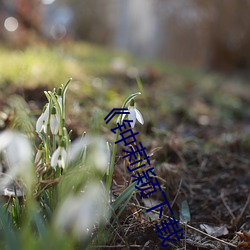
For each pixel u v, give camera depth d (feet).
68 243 1.27
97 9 14.42
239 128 4.09
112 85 4.76
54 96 1.34
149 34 12.90
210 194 2.33
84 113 3.14
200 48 11.75
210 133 3.76
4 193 1.77
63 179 1.32
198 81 7.07
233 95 6.08
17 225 1.42
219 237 1.87
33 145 1.64
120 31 14.46
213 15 10.79
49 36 6.24
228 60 11.68
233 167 2.72
